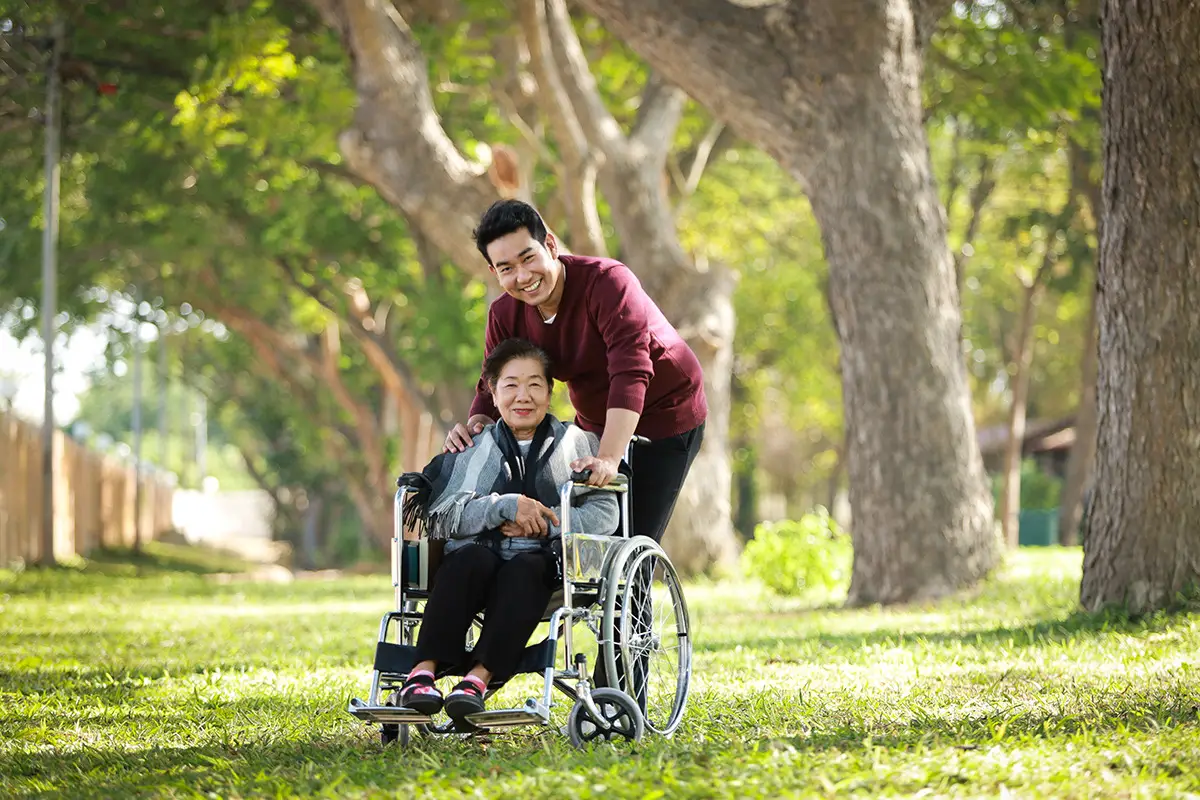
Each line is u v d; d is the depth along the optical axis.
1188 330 12.17
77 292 39.78
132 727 8.24
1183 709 7.39
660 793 5.25
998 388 60.78
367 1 21.66
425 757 6.46
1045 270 36.31
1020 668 9.80
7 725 8.40
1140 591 12.34
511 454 7.22
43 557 28.91
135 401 47.78
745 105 17.05
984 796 5.24
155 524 58.44
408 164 22.09
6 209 33.09
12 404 31.50
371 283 36.66
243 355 55.94
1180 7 11.77
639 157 25.22
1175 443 12.23
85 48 24.41
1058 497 55.69
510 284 7.23
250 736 7.77
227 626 16.98
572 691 6.88
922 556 16.89
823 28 16.53
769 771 5.69
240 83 21.19
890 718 7.62
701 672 10.65
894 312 16.78
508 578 6.83
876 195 16.70
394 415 50.88
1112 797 5.22
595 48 27.09
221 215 34.56
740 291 45.38
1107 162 12.47
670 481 7.89
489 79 24.05
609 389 7.46
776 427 64.62
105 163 30.86
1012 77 21.91
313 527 69.50
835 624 14.98
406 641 7.29
